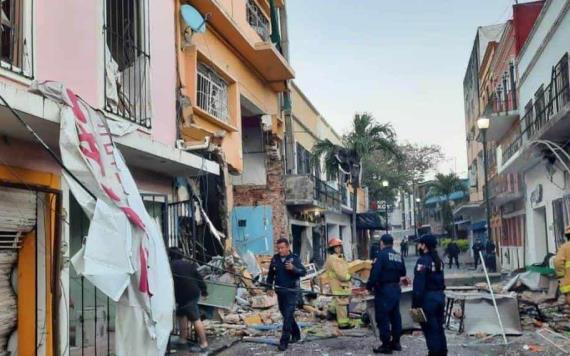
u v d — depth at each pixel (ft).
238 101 48.47
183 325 29.17
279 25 66.18
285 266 30.35
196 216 37.50
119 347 18.24
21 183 19.90
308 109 89.15
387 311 28.60
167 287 19.80
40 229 21.29
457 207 144.97
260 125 61.46
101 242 17.02
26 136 19.66
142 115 29.71
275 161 63.98
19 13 20.15
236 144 47.55
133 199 19.56
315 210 78.54
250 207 63.57
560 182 58.03
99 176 18.29
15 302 20.56
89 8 24.26
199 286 30.37
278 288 29.94
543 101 61.31
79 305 25.26
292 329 31.60
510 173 83.05
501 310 32.99
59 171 22.04
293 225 77.61
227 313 38.14
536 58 64.49
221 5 43.01
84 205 17.60
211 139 39.50
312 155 89.86
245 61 52.60
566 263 36.76
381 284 28.86
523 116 73.56
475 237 147.74
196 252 38.42
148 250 18.93
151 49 31.19
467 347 29.55
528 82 70.13
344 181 105.81
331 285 35.88
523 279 43.68
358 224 124.47
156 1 32.27
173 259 28.63
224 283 33.35
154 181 31.35
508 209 95.86
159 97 31.96
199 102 42.37
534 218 73.10
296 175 69.21
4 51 19.97
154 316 18.80
